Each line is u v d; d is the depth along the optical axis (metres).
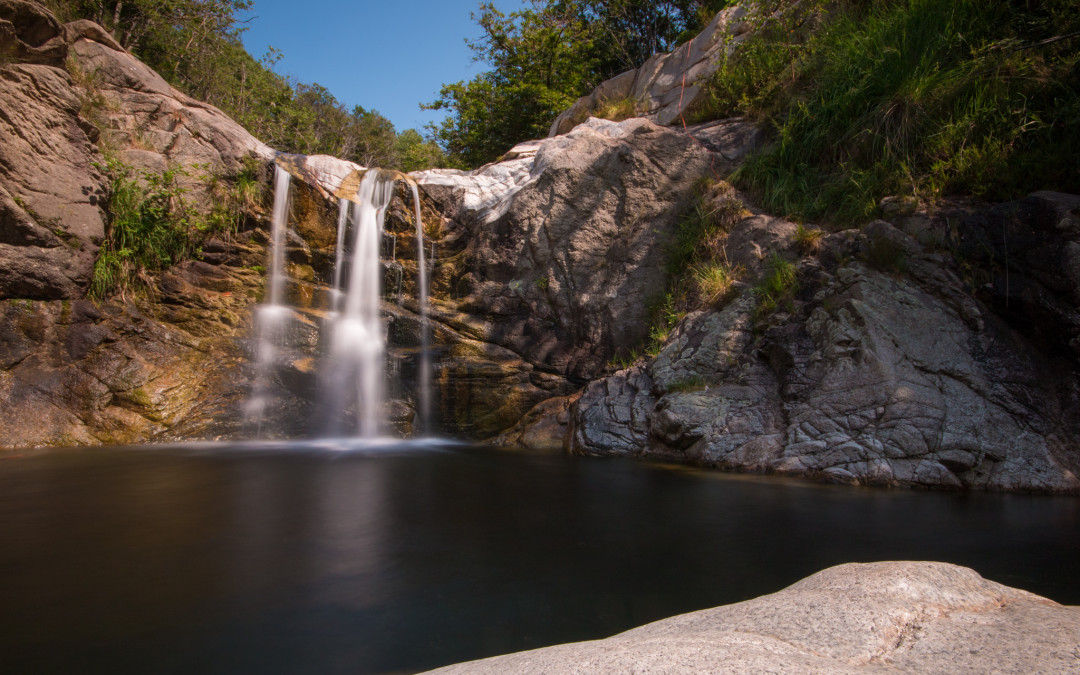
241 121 20.36
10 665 2.04
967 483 4.95
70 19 10.02
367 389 8.37
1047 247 5.55
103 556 3.14
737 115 10.42
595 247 9.06
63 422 6.95
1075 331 5.29
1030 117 6.68
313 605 2.55
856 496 4.64
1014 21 7.42
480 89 21.39
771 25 10.34
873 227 6.64
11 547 3.26
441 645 2.19
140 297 8.26
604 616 2.43
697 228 8.60
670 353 7.33
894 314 5.90
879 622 1.55
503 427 8.26
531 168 10.58
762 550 3.27
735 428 6.08
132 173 8.62
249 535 3.52
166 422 7.39
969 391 5.39
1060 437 5.08
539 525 3.79
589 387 7.78
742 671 1.24
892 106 7.61
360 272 9.71
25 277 7.15
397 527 3.72
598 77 20.97
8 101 7.23
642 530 3.69
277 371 8.13
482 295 9.47
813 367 6.03
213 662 2.07
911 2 8.23
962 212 6.30
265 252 9.39
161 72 18.03
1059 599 2.49
